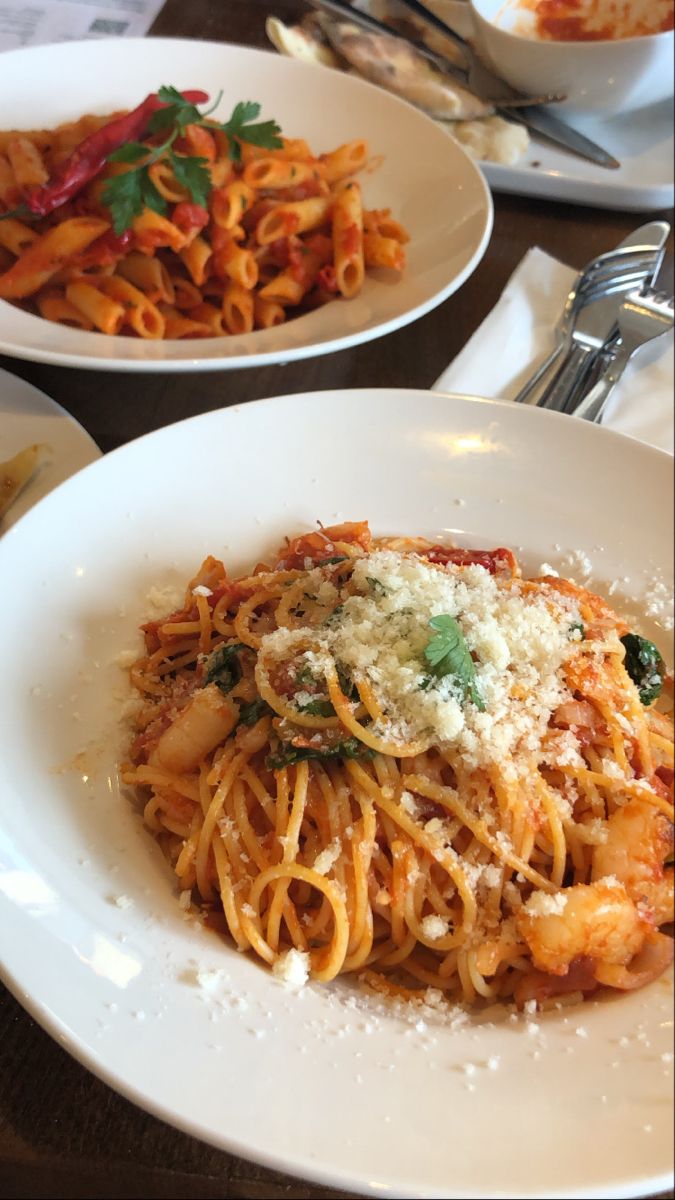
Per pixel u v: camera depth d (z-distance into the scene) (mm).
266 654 348
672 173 628
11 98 543
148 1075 255
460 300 547
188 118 489
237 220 501
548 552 420
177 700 358
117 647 359
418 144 572
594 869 348
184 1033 271
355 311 497
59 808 312
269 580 381
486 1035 302
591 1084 287
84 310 462
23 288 467
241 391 480
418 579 355
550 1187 253
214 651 364
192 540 392
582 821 360
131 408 462
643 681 389
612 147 647
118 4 681
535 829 343
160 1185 277
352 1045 286
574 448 432
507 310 518
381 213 540
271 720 348
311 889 344
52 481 399
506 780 335
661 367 507
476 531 422
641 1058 297
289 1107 261
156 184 474
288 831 332
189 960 292
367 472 422
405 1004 321
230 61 589
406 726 335
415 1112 270
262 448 413
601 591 415
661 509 426
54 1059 290
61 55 560
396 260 509
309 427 421
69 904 286
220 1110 254
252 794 350
